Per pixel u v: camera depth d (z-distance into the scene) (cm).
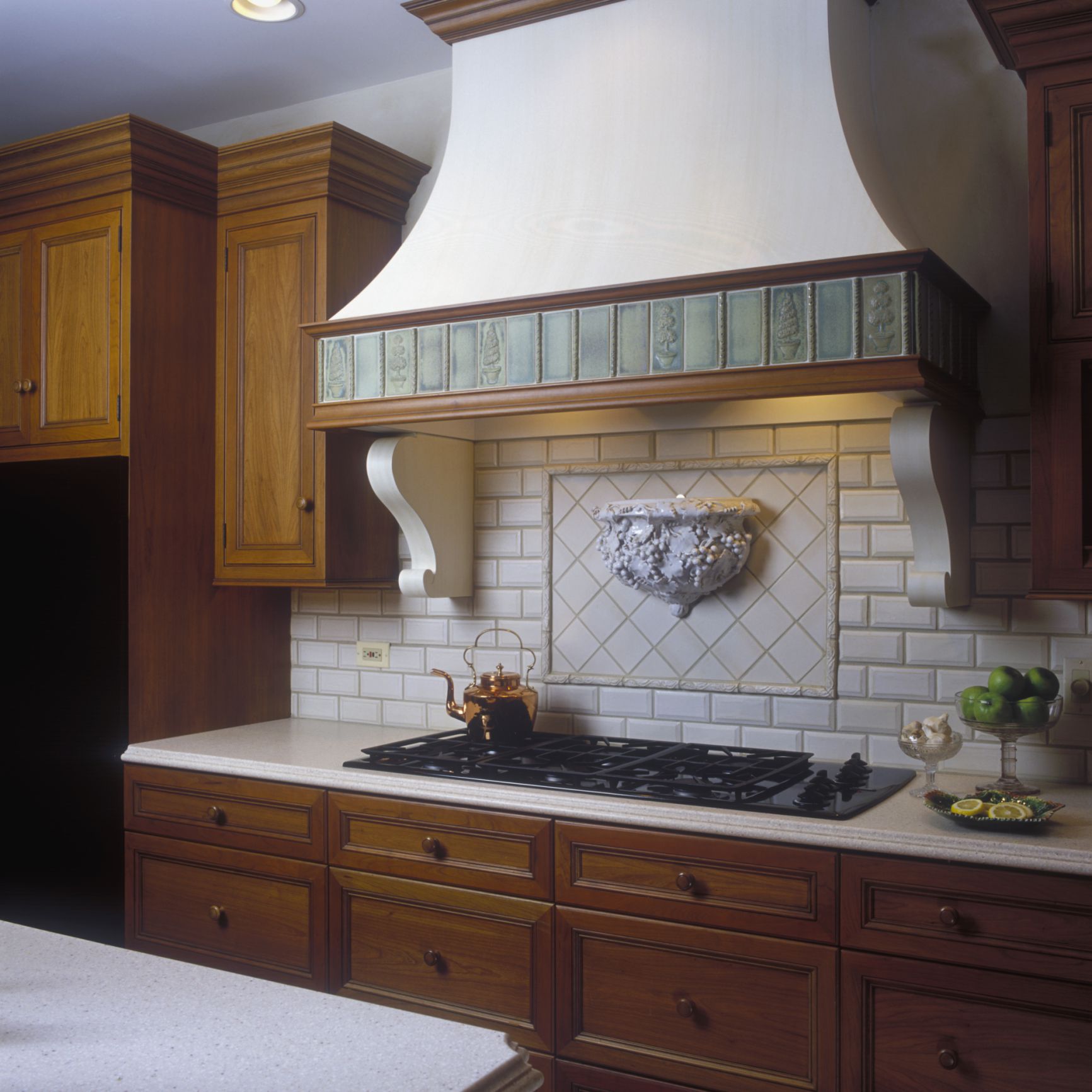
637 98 248
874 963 196
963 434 247
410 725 327
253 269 316
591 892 224
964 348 240
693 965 213
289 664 351
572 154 252
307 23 303
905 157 261
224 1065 103
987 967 187
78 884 304
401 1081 100
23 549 317
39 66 328
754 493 273
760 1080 206
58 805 308
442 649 322
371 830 254
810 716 267
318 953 262
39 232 318
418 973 246
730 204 227
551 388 239
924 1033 192
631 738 288
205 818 282
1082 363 212
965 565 247
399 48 318
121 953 136
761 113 233
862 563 261
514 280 244
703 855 212
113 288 303
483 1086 100
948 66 257
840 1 240
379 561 323
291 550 308
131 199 300
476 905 238
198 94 349
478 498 314
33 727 314
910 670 256
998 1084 186
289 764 270
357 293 315
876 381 207
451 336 253
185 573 316
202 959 282
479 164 265
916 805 216
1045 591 214
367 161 312
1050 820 203
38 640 314
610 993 222
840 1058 198
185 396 316
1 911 319
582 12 255
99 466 302
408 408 259
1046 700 217
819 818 204
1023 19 213
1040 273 216
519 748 273
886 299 207
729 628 276
